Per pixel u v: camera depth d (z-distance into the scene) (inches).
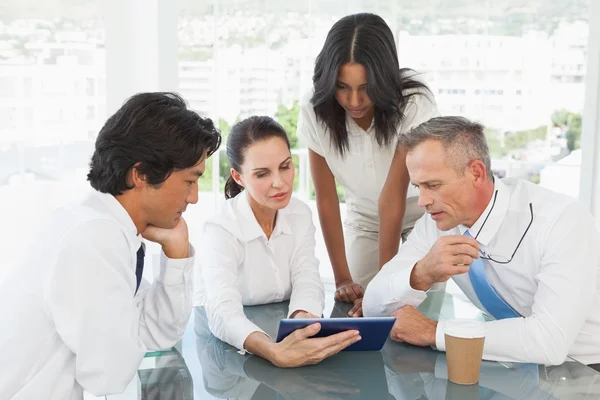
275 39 127.5
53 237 52.9
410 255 73.4
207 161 130.3
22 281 53.2
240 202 74.2
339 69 77.6
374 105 84.2
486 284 67.2
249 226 73.0
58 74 127.3
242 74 128.4
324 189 93.3
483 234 65.9
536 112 128.1
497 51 126.5
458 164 62.2
